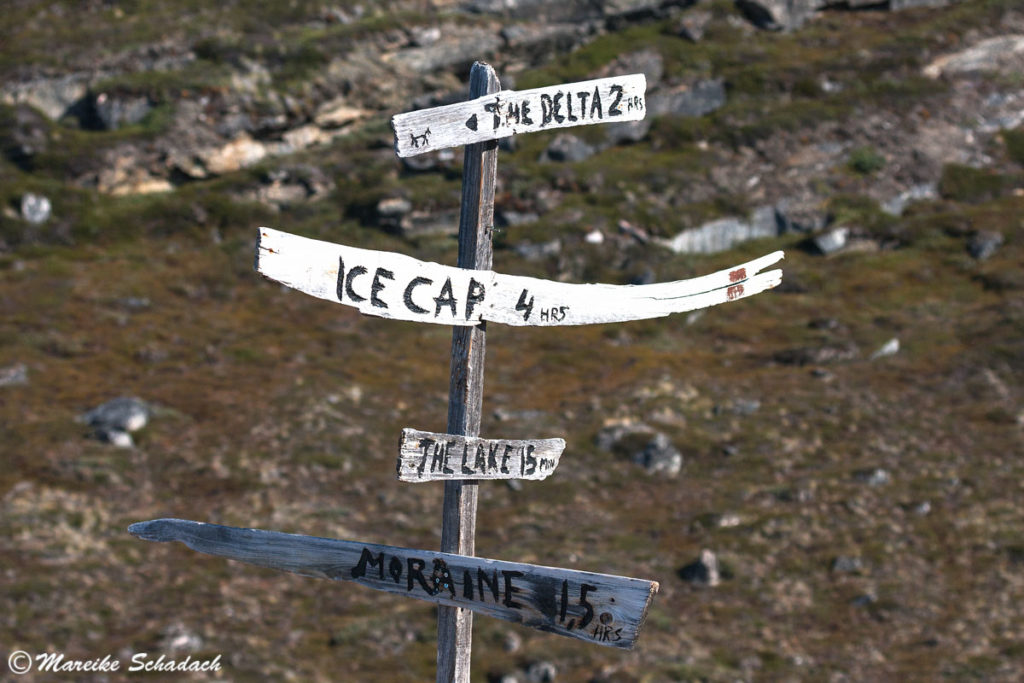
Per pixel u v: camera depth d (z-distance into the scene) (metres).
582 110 5.32
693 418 31.02
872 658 19.34
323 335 36.47
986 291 40.56
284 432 28.61
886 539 23.98
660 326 39.03
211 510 24.34
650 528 24.95
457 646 5.07
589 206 45.50
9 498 23.56
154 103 46.97
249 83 48.72
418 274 4.87
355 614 20.70
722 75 54.50
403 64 52.94
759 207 46.81
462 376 5.12
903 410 31.06
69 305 35.75
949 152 51.12
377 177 46.62
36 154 43.66
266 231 4.49
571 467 28.03
